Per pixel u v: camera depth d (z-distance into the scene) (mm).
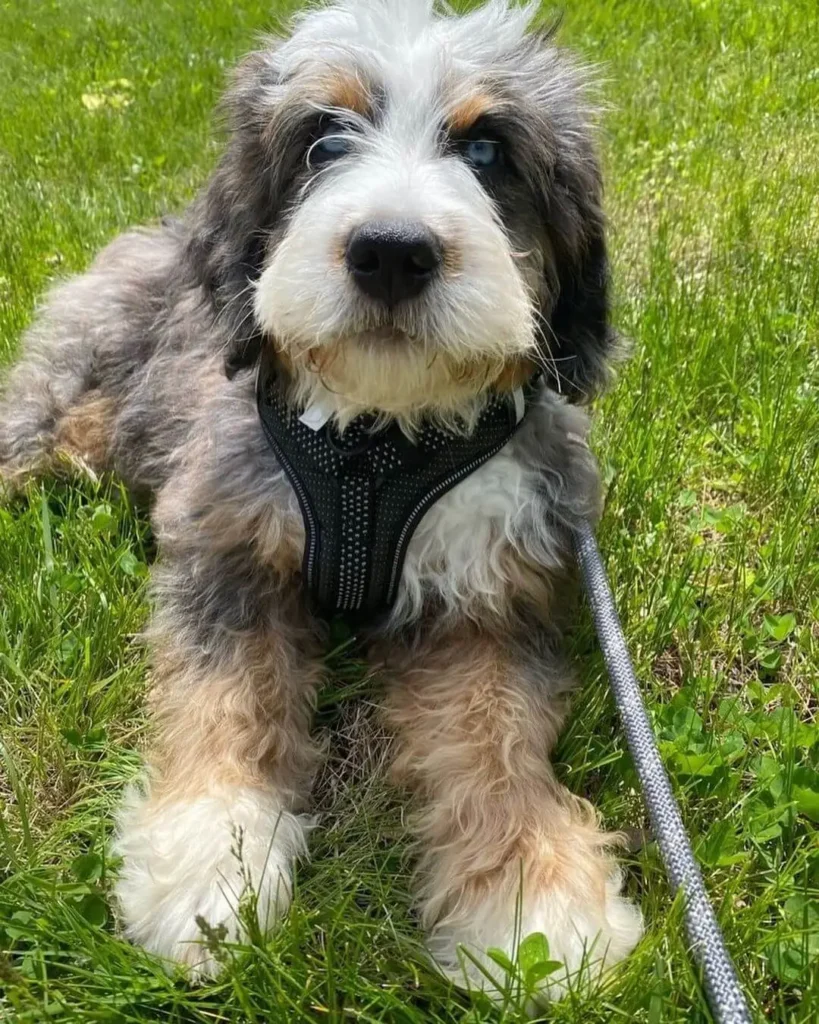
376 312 434
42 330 789
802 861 421
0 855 430
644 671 537
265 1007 370
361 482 494
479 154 497
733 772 471
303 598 546
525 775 453
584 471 559
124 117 1521
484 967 387
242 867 388
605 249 554
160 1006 374
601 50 1681
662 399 758
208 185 569
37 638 546
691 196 1124
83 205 1172
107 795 470
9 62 1913
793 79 1494
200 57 1876
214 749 465
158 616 540
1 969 359
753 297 882
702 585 605
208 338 608
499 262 449
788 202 1075
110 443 710
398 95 490
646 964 367
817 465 682
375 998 368
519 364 503
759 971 387
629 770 472
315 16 547
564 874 413
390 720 503
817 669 546
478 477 515
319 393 501
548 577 528
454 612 522
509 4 559
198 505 540
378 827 461
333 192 458
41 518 634
